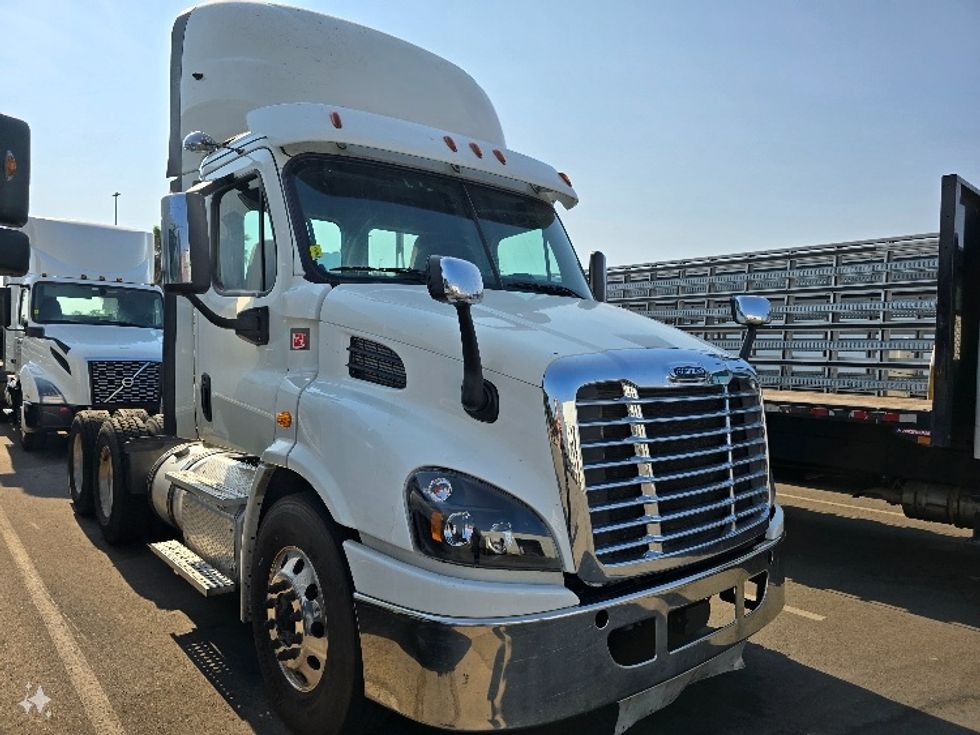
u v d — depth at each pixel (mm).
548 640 2721
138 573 5773
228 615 4961
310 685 3404
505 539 2777
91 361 10875
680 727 3711
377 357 3426
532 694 2705
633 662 2957
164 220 3914
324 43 5031
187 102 5168
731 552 3438
